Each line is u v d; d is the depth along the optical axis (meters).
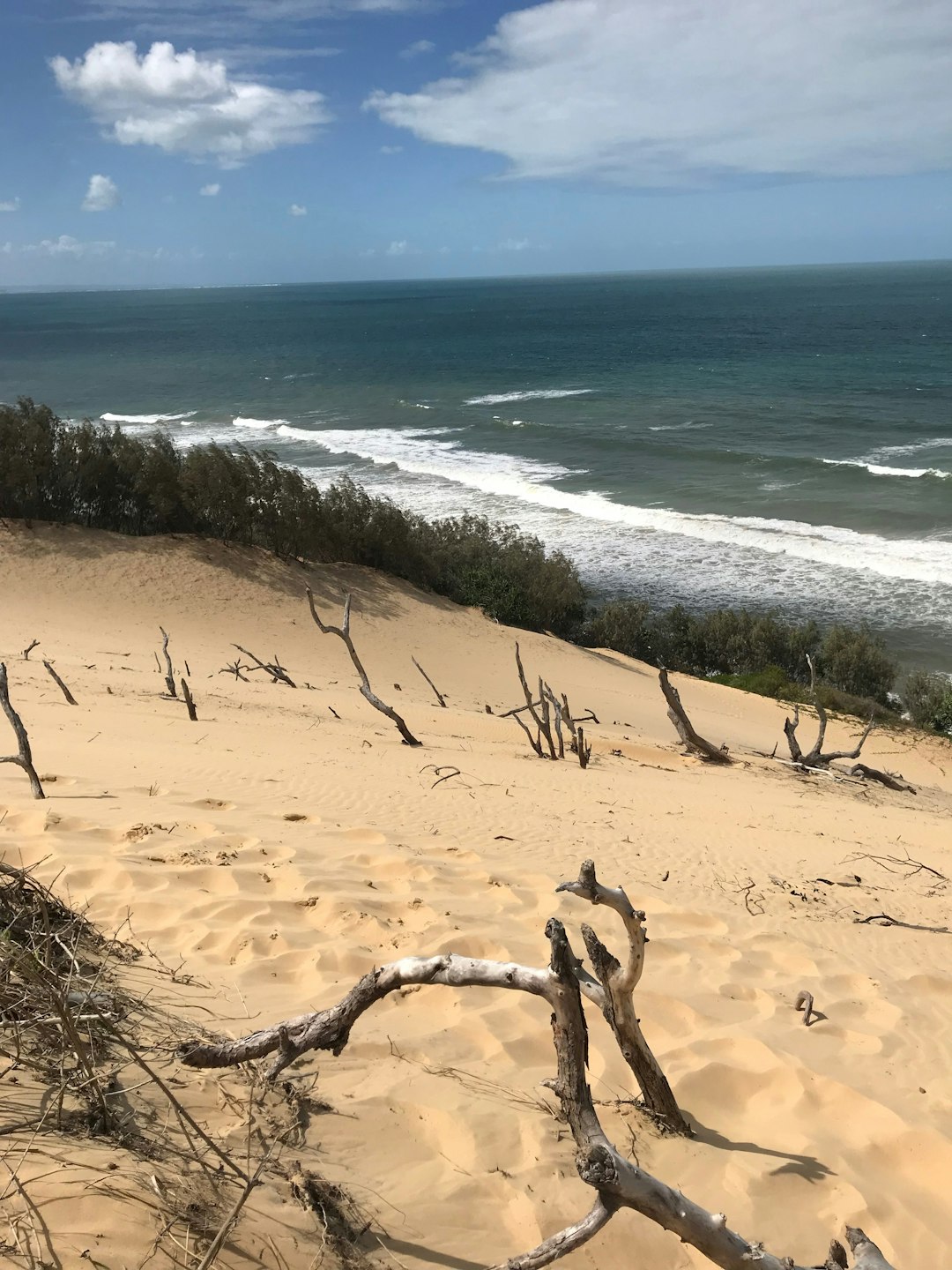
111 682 16.03
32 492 29.41
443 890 6.17
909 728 24.97
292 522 30.34
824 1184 3.45
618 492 48.59
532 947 5.18
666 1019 4.59
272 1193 2.69
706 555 39.38
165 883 5.61
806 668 29.80
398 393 86.88
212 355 128.75
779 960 5.66
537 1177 3.13
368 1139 3.21
